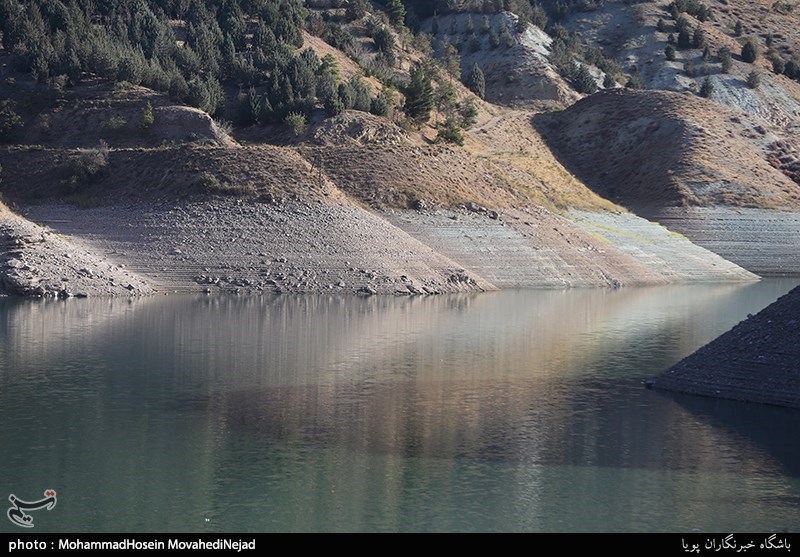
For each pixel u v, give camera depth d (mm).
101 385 48781
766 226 140375
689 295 96438
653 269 115125
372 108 143500
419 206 107562
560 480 35062
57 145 123875
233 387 48625
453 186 113625
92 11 160375
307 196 101938
